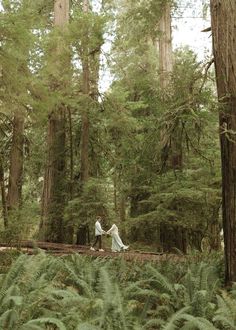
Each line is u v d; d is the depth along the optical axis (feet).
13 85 33.50
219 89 25.50
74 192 66.85
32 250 41.04
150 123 35.76
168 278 25.90
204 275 22.11
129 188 60.70
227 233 24.44
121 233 69.67
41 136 76.69
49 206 65.31
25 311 17.53
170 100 32.09
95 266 28.94
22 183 74.69
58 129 66.90
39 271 23.72
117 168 66.03
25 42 32.35
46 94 37.45
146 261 35.70
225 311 17.34
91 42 57.47
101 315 16.80
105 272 21.44
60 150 67.26
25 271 22.02
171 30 63.87
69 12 74.64
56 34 52.49
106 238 70.54
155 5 51.42
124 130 61.82
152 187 53.47
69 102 52.60
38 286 20.65
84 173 67.05
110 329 15.70
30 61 37.78
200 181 49.26
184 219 49.93
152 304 21.54
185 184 48.70
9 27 30.81
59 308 19.48
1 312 17.40
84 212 62.03
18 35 31.45
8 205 60.23
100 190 62.90
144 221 53.31
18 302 16.40
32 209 51.16
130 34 61.41
